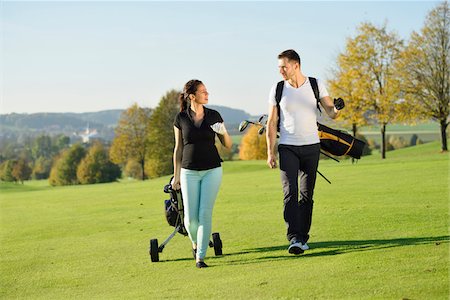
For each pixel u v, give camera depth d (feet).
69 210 51.83
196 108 23.03
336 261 20.94
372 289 16.55
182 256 25.58
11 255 29.63
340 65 141.18
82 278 22.72
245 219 35.60
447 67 140.46
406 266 19.04
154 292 18.90
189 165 22.91
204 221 22.75
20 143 563.48
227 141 23.39
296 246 22.40
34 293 20.92
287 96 23.29
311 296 16.39
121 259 26.03
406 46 141.28
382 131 140.77
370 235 26.61
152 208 47.83
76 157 311.68
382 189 47.19
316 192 48.03
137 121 228.84
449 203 35.88
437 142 196.13
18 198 73.67
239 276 20.18
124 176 319.27
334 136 24.04
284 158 23.39
